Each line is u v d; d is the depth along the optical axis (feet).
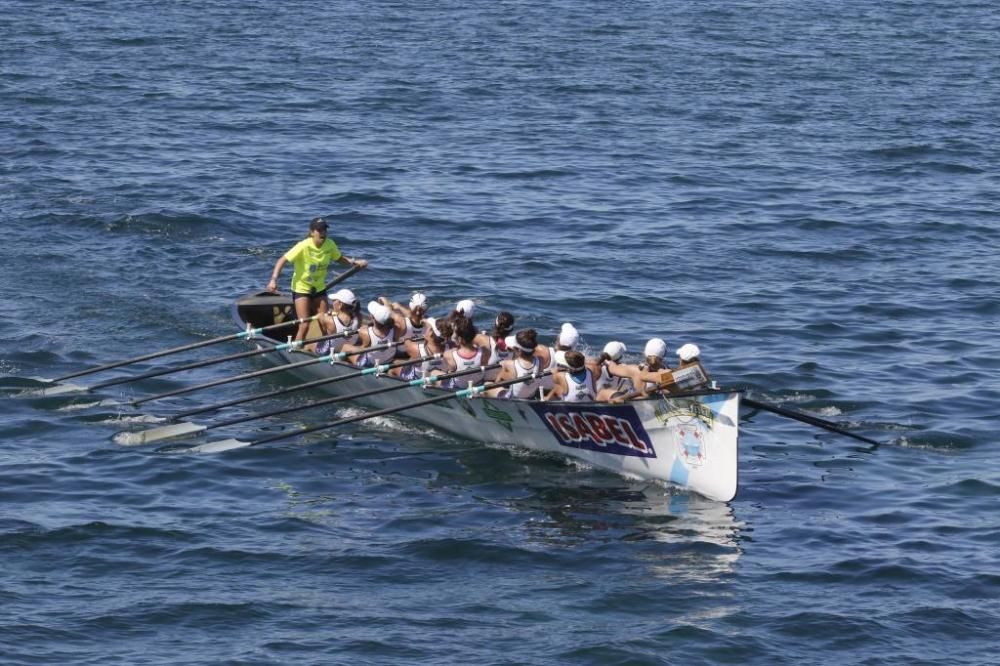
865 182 390.01
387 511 186.19
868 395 230.89
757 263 311.06
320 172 383.24
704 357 249.34
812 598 161.79
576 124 458.09
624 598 161.99
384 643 150.82
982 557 171.63
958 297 287.89
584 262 307.58
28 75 508.94
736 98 512.63
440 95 499.92
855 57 619.26
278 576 165.99
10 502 184.03
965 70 590.55
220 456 204.85
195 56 566.77
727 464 187.21
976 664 148.15
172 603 158.10
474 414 212.84
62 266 294.05
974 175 401.90
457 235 327.26
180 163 388.78
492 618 157.07
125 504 185.37
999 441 211.61
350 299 232.73
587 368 204.95
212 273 295.28
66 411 221.25
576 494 194.08
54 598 158.30
